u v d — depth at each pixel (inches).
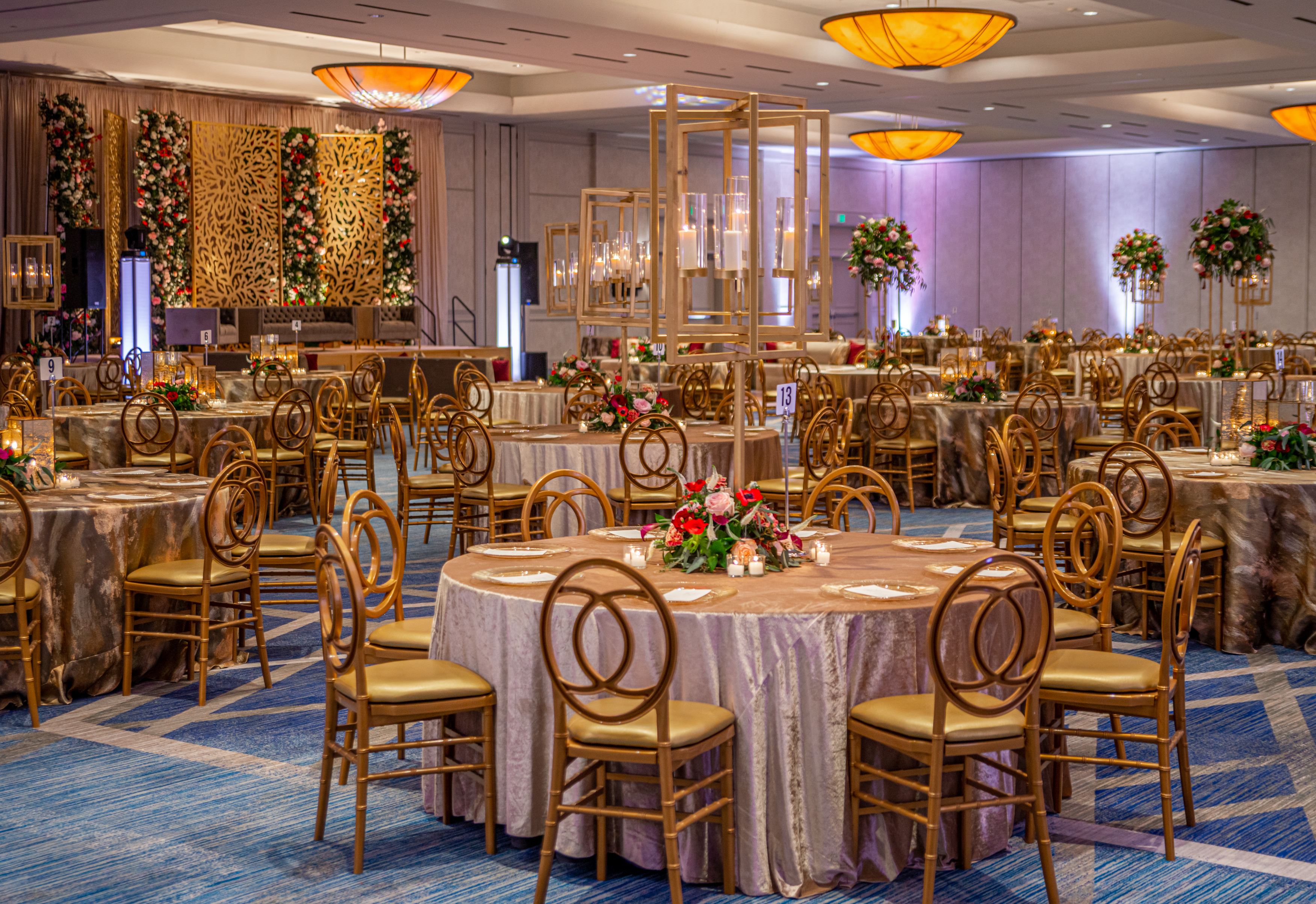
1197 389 436.8
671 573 147.0
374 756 170.7
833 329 924.0
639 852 131.6
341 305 663.8
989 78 545.6
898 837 132.0
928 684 131.6
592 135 787.4
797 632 126.3
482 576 145.1
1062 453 368.8
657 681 128.6
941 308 939.3
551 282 338.3
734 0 478.3
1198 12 400.8
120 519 196.1
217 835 143.7
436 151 709.9
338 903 126.3
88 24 421.4
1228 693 197.5
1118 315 880.3
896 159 687.1
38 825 146.3
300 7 395.5
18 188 549.3
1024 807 143.9
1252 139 772.0
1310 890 128.6
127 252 550.3
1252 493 219.1
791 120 155.0
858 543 167.2
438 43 455.8
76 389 398.3
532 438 285.0
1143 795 154.9
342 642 137.4
